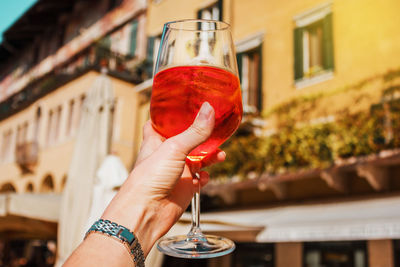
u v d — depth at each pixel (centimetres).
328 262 798
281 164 851
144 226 81
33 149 2028
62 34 2553
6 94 3066
